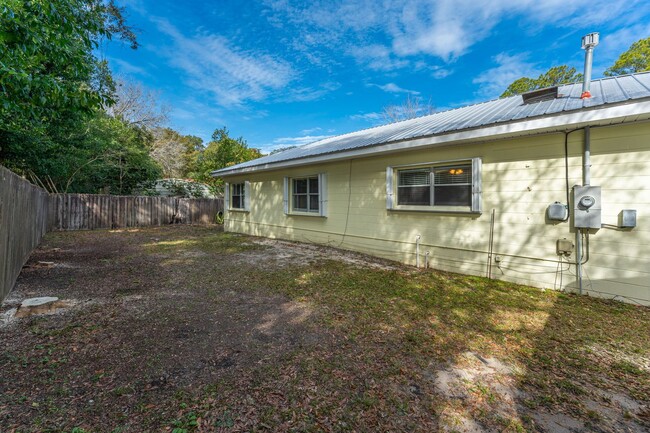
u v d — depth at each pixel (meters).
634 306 3.66
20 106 3.79
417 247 5.86
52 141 9.58
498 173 4.79
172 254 7.06
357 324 3.16
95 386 2.07
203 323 3.19
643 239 3.69
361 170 6.91
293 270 5.50
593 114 3.60
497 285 4.55
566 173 4.19
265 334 2.93
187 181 18.55
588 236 4.05
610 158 3.86
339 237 7.54
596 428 1.72
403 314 3.43
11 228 4.07
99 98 4.25
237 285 4.58
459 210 5.26
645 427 1.73
